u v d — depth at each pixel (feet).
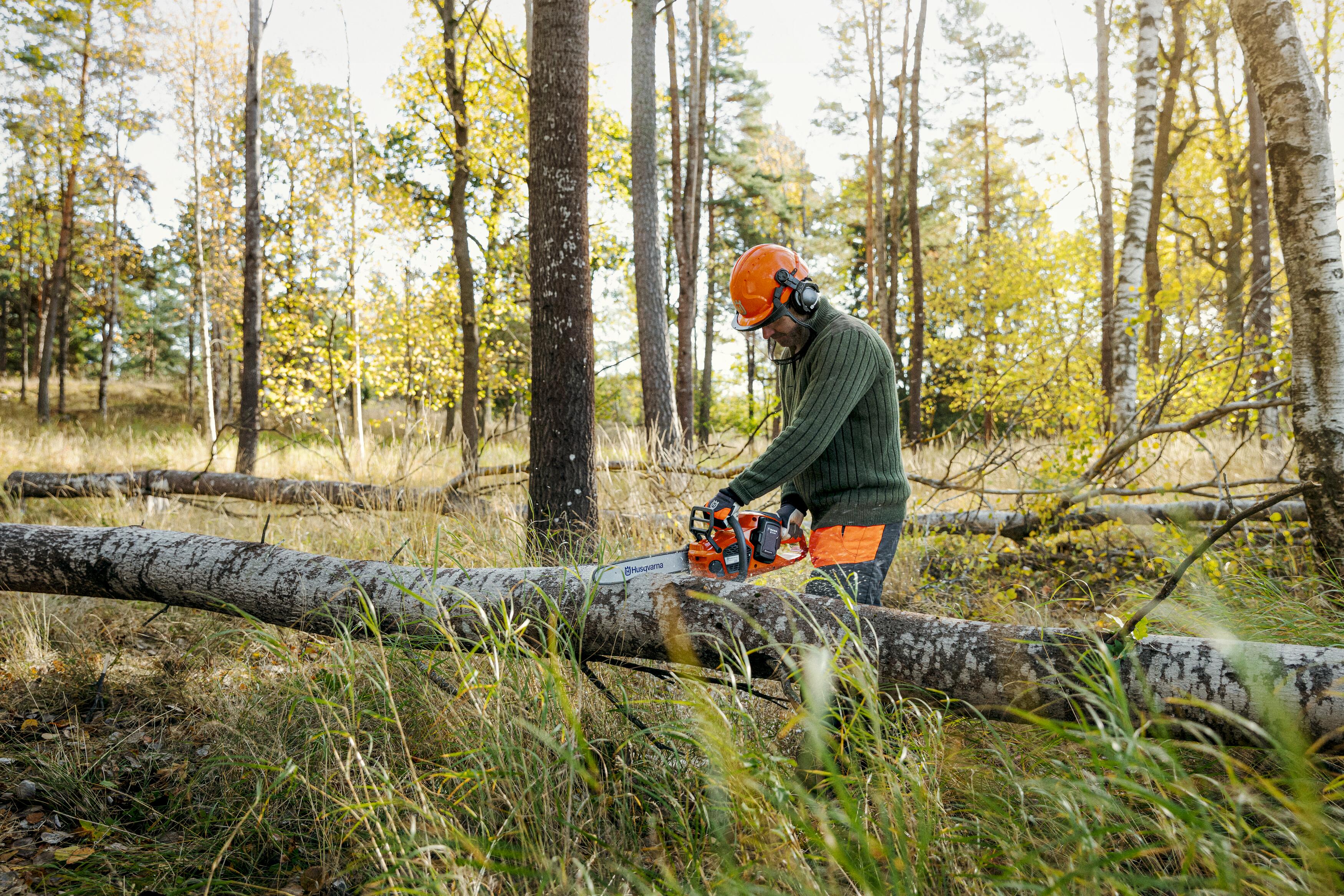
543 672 6.05
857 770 5.12
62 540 8.39
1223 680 5.01
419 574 7.36
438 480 21.07
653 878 4.71
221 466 31.17
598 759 6.17
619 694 7.09
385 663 6.37
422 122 34.91
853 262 74.33
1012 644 5.53
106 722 7.94
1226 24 32.35
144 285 75.92
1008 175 69.46
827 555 6.77
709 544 6.36
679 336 37.11
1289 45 9.27
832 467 6.80
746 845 4.79
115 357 113.50
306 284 43.57
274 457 31.04
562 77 11.54
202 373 71.05
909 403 61.11
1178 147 34.65
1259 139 28.12
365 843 5.25
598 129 39.60
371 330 43.14
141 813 6.31
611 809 5.75
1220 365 14.15
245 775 6.44
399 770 6.14
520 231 44.60
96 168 51.96
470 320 33.53
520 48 33.17
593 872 5.00
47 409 57.57
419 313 44.45
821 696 4.50
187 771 6.80
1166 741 4.40
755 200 68.95
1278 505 12.80
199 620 10.70
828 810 4.46
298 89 43.19
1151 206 22.75
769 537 6.39
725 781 4.77
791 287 6.82
